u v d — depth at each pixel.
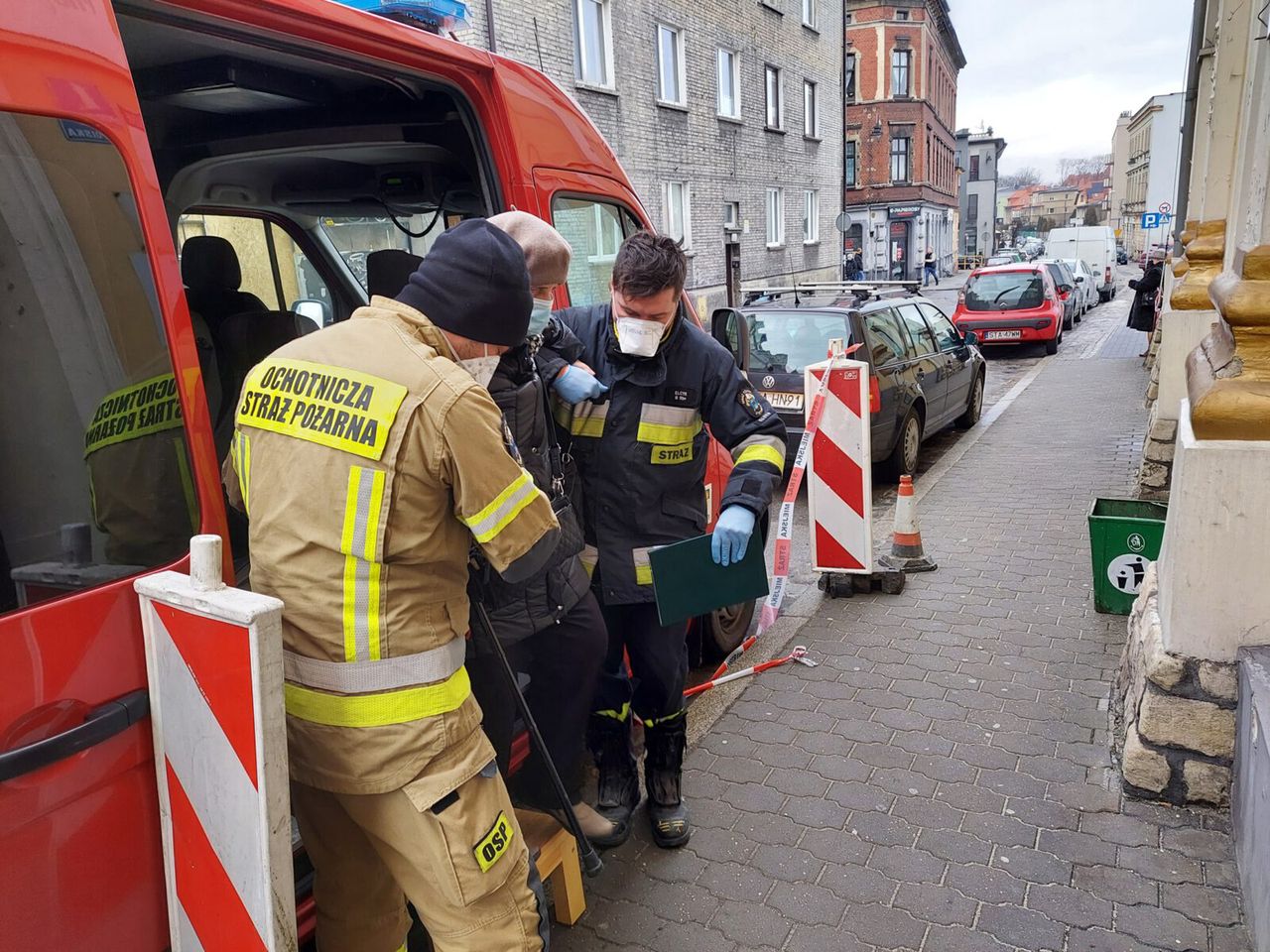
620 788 3.04
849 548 5.05
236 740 1.49
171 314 1.77
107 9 1.68
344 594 1.65
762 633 4.51
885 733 3.68
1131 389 12.46
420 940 2.36
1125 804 3.11
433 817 1.70
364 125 3.16
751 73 22.39
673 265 2.46
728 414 2.68
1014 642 4.46
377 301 1.80
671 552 2.52
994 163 85.69
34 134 1.55
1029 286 17.33
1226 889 2.69
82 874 1.56
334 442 1.63
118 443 1.66
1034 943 2.54
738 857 2.97
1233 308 2.73
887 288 9.97
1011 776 3.33
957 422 10.55
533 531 1.79
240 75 2.76
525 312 1.85
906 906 2.71
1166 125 39.00
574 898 2.70
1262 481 2.73
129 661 1.64
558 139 3.30
